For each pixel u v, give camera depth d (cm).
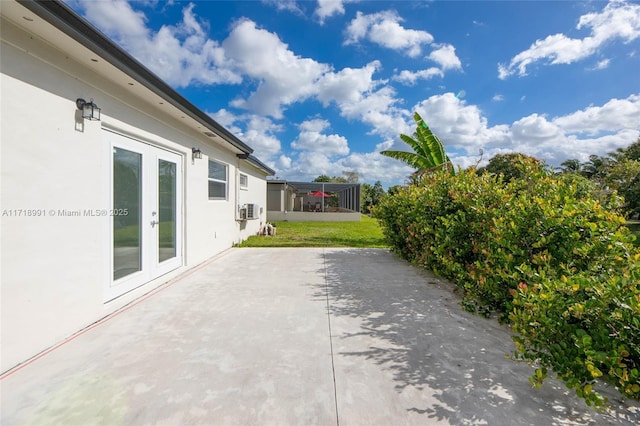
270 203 2384
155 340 294
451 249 465
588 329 203
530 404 203
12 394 209
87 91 330
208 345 284
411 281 525
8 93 242
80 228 320
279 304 401
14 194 248
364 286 491
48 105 279
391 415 192
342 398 208
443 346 287
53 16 235
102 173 357
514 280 297
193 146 621
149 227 471
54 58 284
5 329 240
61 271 295
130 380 226
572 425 184
